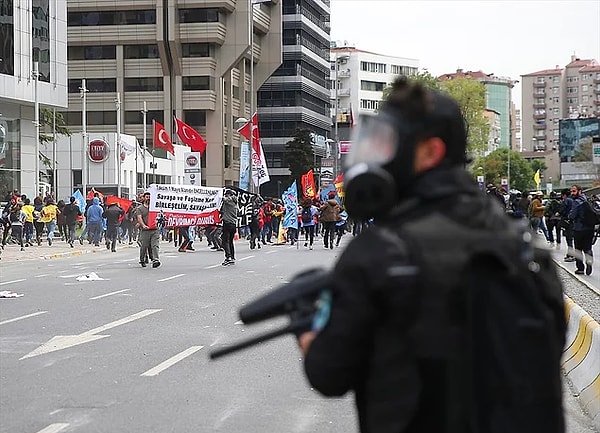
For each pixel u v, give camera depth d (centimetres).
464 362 235
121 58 8744
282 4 10594
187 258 2747
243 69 9231
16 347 1072
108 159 6056
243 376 894
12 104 4997
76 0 8600
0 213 4003
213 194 3073
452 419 235
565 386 886
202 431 678
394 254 240
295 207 3656
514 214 302
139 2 8519
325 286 256
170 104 8675
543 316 240
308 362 251
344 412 743
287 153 9856
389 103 263
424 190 254
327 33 12506
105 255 3073
